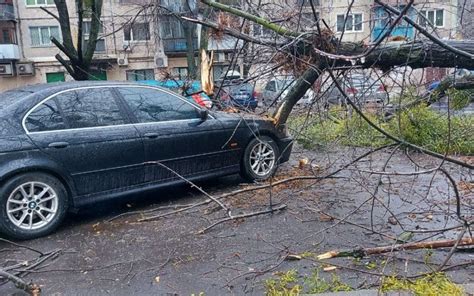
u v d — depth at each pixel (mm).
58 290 3102
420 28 3469
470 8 5473
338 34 5203
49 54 28391
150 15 7633
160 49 25906
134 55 26719
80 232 4289
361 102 5605
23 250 3887
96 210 4957
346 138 7363
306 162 6680
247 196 5211
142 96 4984
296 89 5816
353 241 3752
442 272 3041
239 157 5691
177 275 3268
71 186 4367
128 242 3963
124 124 4730
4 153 3975
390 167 6508
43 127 4242
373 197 3785
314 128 7691
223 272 3281
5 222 4012
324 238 3850
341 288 2900
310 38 4945
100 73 26094
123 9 19359
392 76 5223
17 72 27969
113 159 4598
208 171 5402
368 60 4902
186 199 5238
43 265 3535
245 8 6191
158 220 4520
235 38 5938
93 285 3164
